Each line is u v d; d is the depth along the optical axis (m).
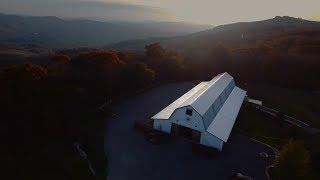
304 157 48.38
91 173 47.81
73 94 67.31
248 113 84.12
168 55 127.94
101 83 80.19
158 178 49.19
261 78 124.62
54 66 85.00
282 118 78.25
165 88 101.31
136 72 88.69
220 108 74.25
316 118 87.06
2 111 56.09
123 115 72.94
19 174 44.50
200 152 58.09
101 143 57.88
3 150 49.50
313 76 123.12
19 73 65.25
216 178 51.16
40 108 57.72
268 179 52.50
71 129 60.47
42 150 51.84
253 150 62.50
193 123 61.44
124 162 52.56
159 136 62.00
